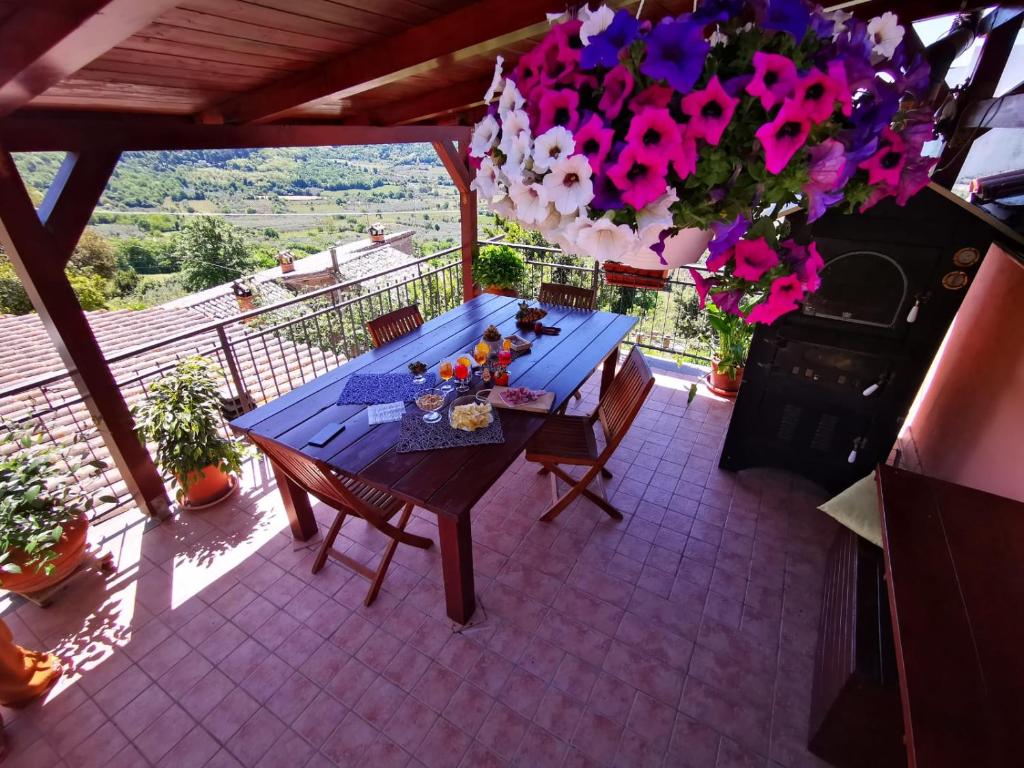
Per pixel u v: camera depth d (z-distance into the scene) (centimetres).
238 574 239
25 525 206
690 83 65
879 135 78
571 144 68
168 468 255
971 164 232
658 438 336
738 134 70
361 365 262
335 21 154
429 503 170
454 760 170
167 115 244
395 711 183
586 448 252
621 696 187
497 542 254
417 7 149
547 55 77
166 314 723
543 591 228
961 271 205
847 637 159
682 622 214
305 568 242
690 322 432
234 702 187
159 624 216
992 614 118
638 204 68
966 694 101
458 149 436
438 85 285
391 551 225
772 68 64
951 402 262
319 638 209
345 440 202
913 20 181
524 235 524
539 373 252
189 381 264
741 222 75
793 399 263
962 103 186
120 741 176
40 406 388
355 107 308
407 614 219
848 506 188
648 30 71
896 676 141
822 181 73
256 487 296
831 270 225
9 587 210
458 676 194
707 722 179
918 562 132
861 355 237
